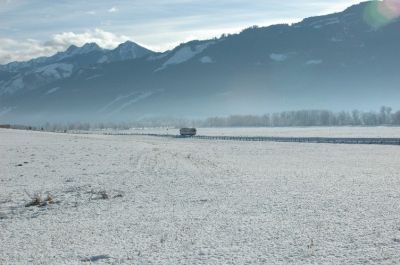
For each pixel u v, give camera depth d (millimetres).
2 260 11969
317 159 45156
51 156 47969
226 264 11070
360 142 75312
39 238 14211
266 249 12273
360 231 13945
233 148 66625
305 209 17703
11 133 114125
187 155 49594
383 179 27453
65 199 21375
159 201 20344
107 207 19203
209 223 15547
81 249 12742
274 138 90875
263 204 19000
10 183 28078
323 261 11109
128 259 11648
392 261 10945
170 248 12578
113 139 96250
